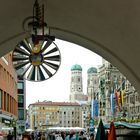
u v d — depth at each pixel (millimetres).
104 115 97250
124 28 9852
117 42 10820
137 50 10430
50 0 9633
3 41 11797
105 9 9438
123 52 11125
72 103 190250
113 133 9250
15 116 63125
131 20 9297
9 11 10133
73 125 186500
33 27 8555
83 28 11008
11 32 11289
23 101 91625
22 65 10609
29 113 183125
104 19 9922
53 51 10664
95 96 121438
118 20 9648
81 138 24422
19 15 10367
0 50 12430
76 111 188375
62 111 186375
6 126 43781
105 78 109250
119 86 88375
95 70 173375
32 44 9516
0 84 42531
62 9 10109
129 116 78750
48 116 182125
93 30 10859
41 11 10070
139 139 14516
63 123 186500
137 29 9484
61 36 11961
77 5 9719
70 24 10977
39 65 10586
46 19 10820
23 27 10906
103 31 10633
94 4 9398
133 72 11625
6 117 45625
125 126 15477
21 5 9859
